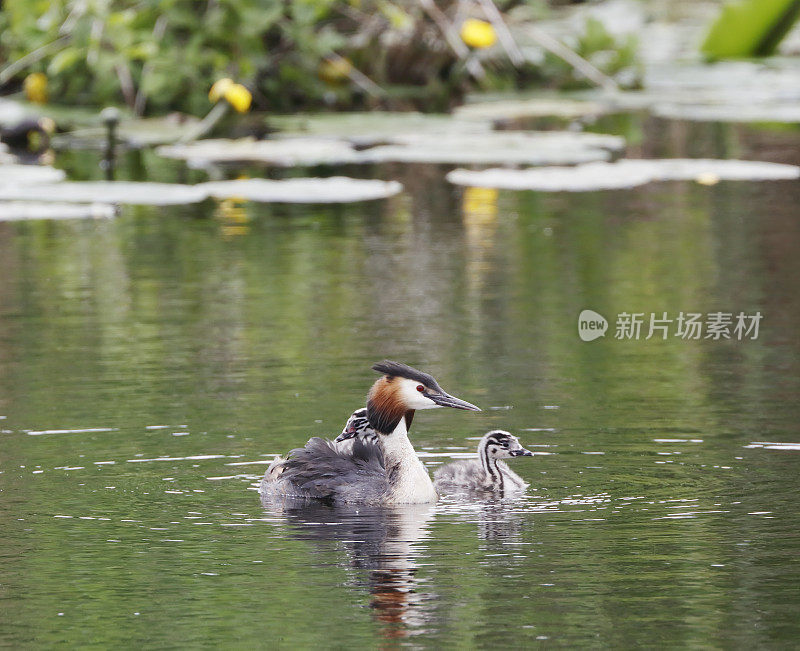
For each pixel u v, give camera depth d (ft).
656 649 24.73
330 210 74.23
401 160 89.76
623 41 124.88
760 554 29.19
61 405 41.22
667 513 32.01
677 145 89.71
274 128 92.73
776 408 40.29
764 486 33.73
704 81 113.80
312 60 99.81
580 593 27.32
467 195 77.46
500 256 61.82
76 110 97.25
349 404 41.04
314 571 28.81
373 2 104.12
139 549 30.17
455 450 37.78
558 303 53.47
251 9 95.61
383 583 28.04
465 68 106.22
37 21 98.27
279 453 36.78
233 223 70.90
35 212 66.85
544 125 99.19
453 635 25.43
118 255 63.26
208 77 97.71
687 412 40.14
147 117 98.17
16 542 30.58
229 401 41.50
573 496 33.47
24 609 26.91
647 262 59.93
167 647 25.09
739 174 73.87
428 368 45.03
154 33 97.19
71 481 34.68
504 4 112.78
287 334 49.47
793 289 54.90
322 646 25.02
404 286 56.65
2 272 60.18
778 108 100.73
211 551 30.09
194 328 50.55
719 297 53.93
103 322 51.65
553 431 38.60
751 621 25.85
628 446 37.14
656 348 47.60
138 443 37.68
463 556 29.60
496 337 48.85
